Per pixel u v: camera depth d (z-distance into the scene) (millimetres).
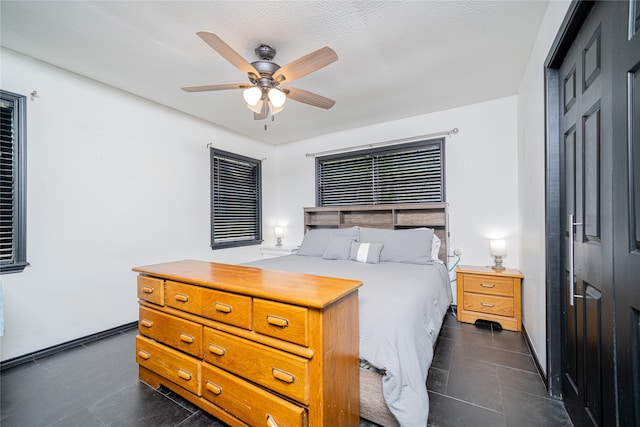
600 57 1090
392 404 1272
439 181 3383
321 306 1042
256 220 4508
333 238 3289
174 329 1572
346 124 3840
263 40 1984
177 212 3279
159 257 3074
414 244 2930
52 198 2285
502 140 3031
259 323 1232
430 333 1710
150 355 1704
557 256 1624
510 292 2658
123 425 1445
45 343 2225
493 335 2529
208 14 1727
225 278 1476
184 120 3375
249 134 4270
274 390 1183
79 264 2439
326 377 1102
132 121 2846
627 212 898
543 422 1430
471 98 3029
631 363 878
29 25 1812
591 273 1186
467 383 1779
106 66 2326
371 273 2328
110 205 2662
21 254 2111
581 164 1305
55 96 2312
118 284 2703
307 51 2115
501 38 1980
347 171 4109
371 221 3875
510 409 1529
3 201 2066
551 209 1643
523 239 2576
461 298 2869
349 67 2365
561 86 1595
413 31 1903
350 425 1293
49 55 2160
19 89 2129
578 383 1343
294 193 4648
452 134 3305
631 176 876
